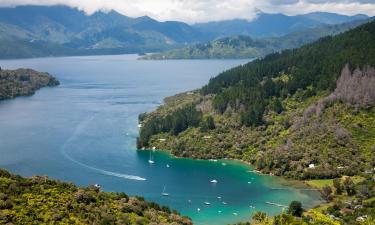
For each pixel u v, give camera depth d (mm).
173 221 197500
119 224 172375
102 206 184500
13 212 157750
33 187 181500
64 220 163000
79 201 181750
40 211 164625
